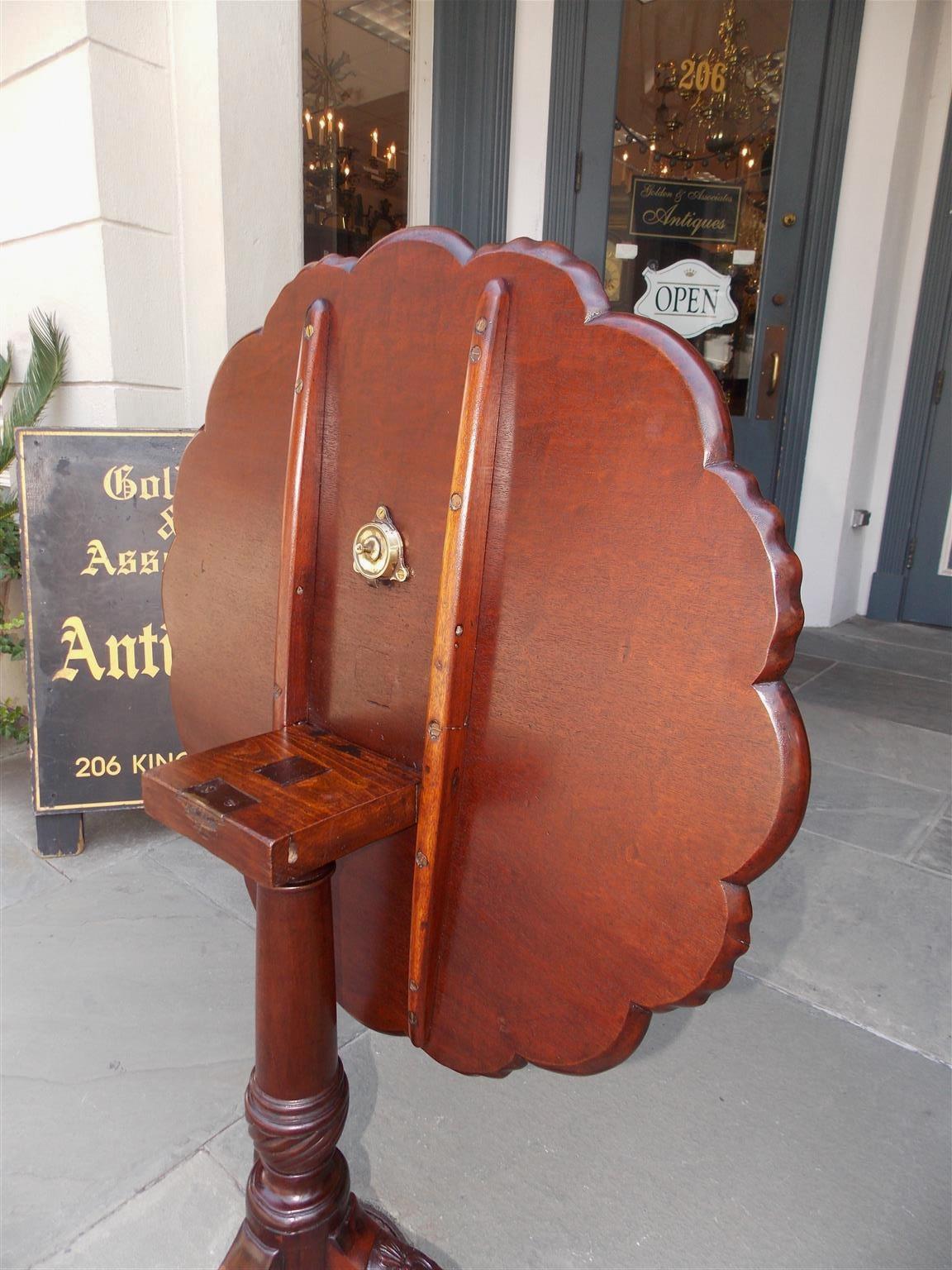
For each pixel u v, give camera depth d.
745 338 3.25
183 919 1.52
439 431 0.62
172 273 1.92
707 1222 0.98
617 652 0.54
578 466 0.55
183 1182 1.01
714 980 0.53
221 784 0.64
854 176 3.05
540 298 0.56
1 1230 0.94
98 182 1.75
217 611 0.86
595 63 2.88
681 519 0.51
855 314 3.18
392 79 3.17
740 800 0.49
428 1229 0.96
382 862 0.74
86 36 1.67
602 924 0.58
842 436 3.31
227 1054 1.21
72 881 1.63
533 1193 1.01
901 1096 1.18
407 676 0.67
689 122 3.00
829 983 1.42
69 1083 1.14
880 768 2.22
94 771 1.68
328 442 0.71
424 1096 1.15
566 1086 1.19
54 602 1.61
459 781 0.64
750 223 3.12
